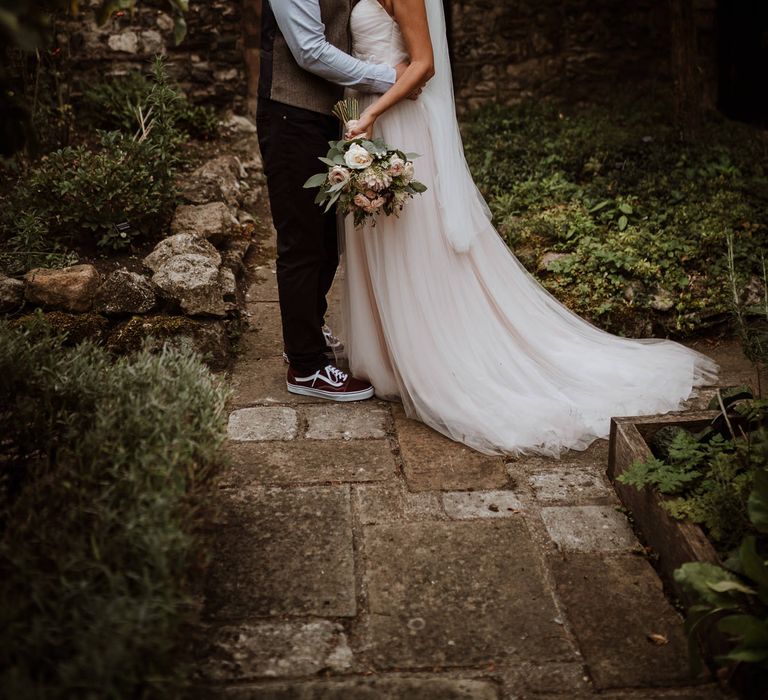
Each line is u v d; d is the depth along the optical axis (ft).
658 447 8.95
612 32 26.43
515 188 17.81
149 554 5.75
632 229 15.20
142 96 20.70
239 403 11.21
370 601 7.49
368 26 10.11
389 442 10.28
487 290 10.97
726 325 13.38
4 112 6.10
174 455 6.50
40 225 13.38
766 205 16.39
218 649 6.87
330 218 11.43
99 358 8.43
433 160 10.39
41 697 4.85
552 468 9.71
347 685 6.53
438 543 8.32
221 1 22.74
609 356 11.37
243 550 8.14
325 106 10.32
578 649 6.96
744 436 8.42
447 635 7.09
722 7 25.38
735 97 25.81
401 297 10.47
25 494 6.62
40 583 5.54
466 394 10.41
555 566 8.00
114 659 5.03
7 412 7.92
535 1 26.08
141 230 14.23
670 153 19.40
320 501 8.99
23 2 5.25
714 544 7.44
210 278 12.40
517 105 25.90
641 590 7.65
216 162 18.86
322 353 11.37
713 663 6.72
